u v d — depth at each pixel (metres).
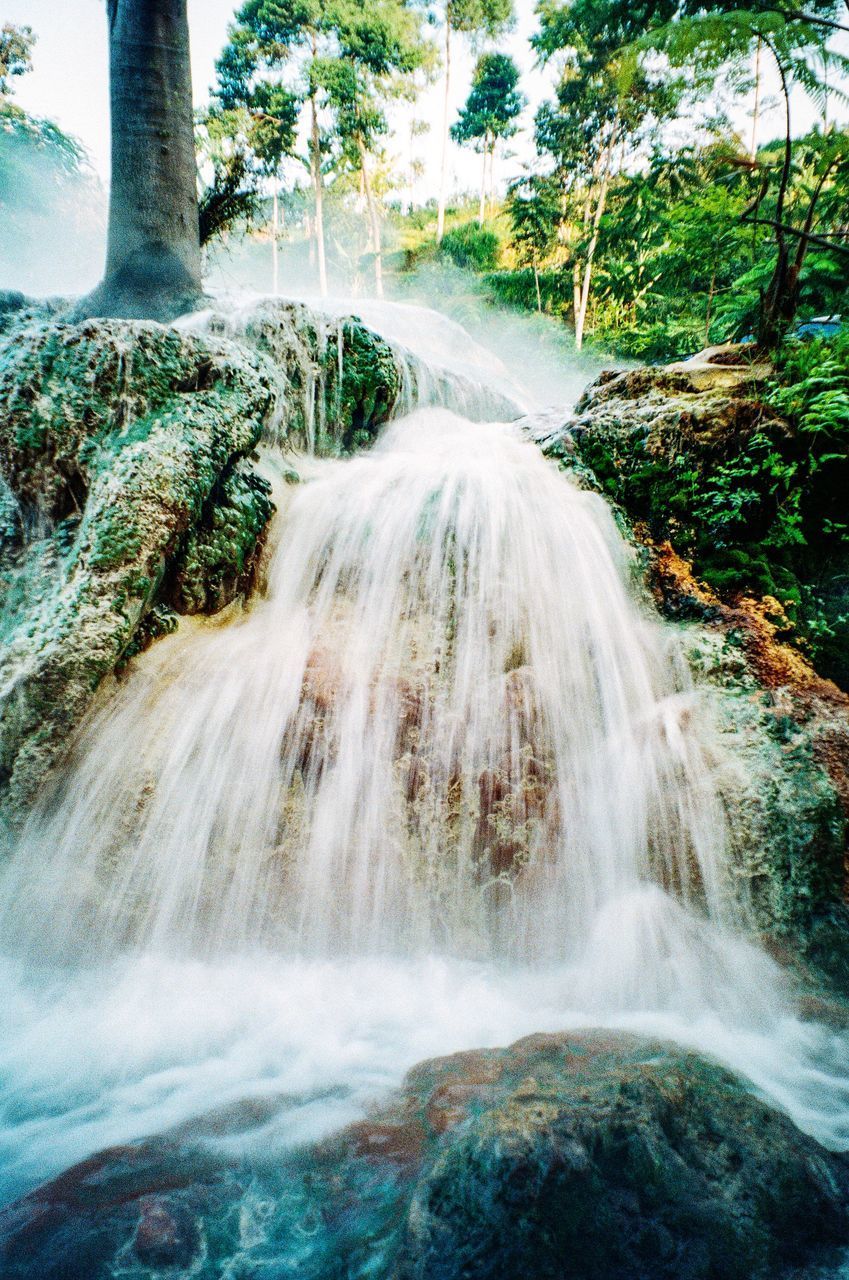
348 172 39.25
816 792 3.36
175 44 7.79
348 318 6.43
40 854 3.22
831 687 3.90
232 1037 2.73
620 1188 1.69
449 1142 1.81
